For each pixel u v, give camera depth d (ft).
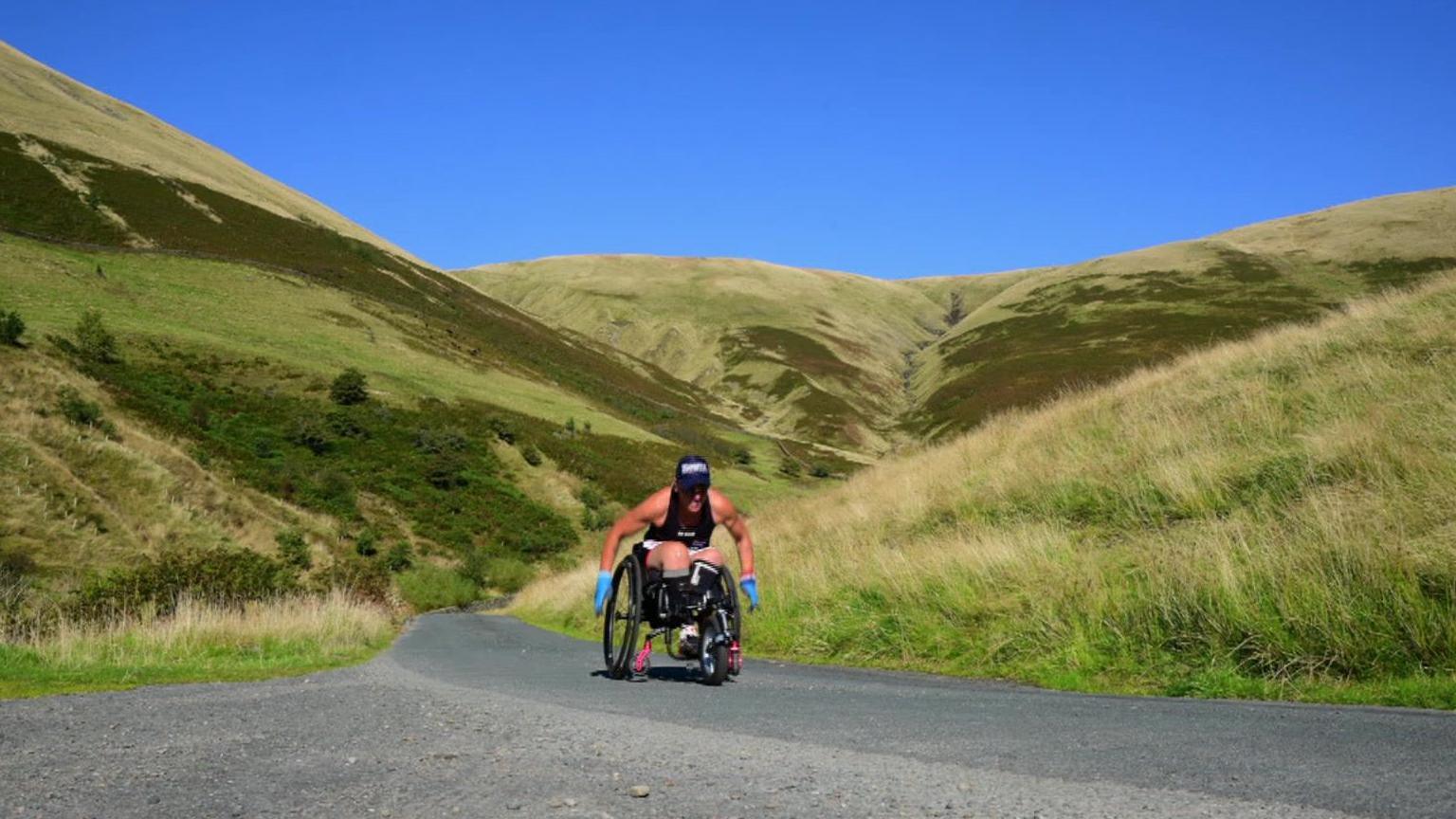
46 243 254.47
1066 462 48.14
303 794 8.55
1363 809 6.89
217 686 20.04
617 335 616.80
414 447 206.18
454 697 16.94
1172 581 25.36
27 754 10.75
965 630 29.43
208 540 120.16
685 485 18.31
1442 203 502.79
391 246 467.93
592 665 27.50
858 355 552.82
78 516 109.70
